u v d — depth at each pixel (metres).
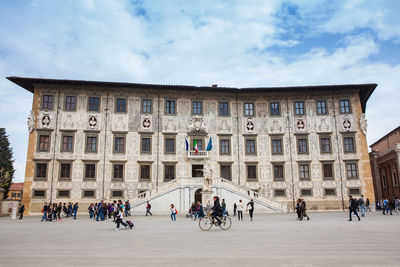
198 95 47.59
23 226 24.34
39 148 42.75
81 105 44.72
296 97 48.19
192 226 22.52
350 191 45.25
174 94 47.16
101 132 44.44
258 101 48.25
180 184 40.75
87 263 9.54
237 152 46.50
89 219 34.00
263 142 46.97
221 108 47.75
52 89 44.53
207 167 35.59
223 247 12.23
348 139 46.78
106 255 10.80
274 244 12.88
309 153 46.47
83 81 44.00
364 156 45.94
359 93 49.56
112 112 45.25
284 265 9.09
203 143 46.34
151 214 37.94
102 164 43.56
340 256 10.27
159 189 40.81
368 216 31.59
